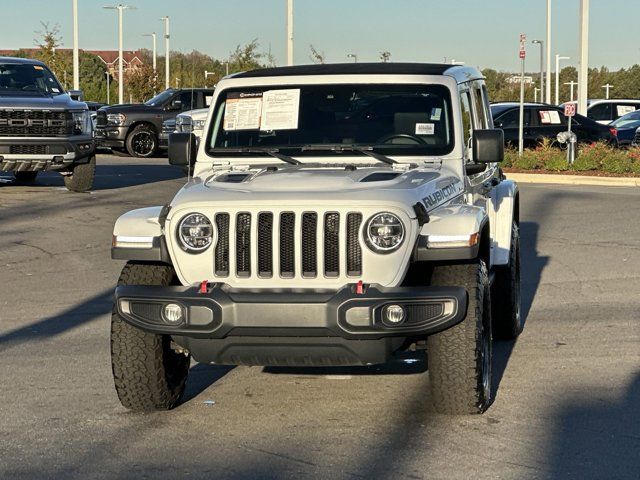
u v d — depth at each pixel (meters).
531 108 30.02
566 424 6.95
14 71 21.92
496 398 7.60
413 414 7.23
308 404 7.54
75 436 6.83
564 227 17.03
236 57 43.38
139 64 59.41
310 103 8.20
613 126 35.06
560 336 9.69
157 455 6.42
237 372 8.54
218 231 6.82
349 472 6.05
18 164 21.00
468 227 6.79
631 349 9.12
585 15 31.30
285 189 6.95
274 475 6.02
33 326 10.41
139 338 7.06
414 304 6.59
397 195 6.79
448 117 8.03
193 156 8.18
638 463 6.16
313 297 6.54
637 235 16.06
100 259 14.30
